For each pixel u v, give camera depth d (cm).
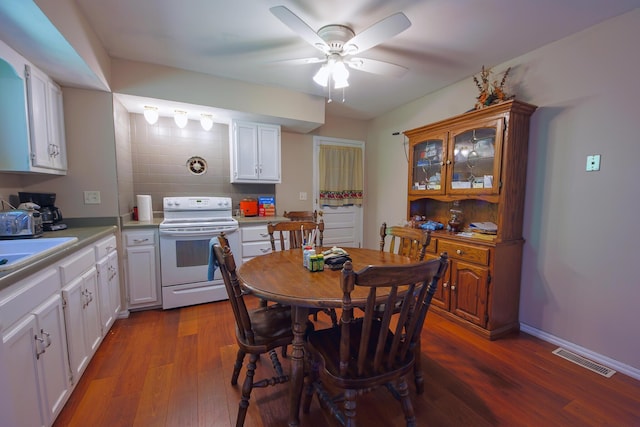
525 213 230
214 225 277
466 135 251
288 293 122
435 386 167
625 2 165
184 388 163
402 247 214
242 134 320
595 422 141
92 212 239
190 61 241
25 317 114
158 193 315
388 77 272
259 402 154
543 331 221
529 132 226
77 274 165
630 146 176
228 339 218
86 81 214
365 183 439
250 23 187
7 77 173
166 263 265
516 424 139
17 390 107
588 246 196
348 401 109
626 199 179
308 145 396
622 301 182
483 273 221
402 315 110
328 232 418
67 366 148
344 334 105
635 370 176
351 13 175
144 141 306
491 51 223
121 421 139
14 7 128
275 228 228
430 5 167
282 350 193
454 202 289
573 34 199
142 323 242
